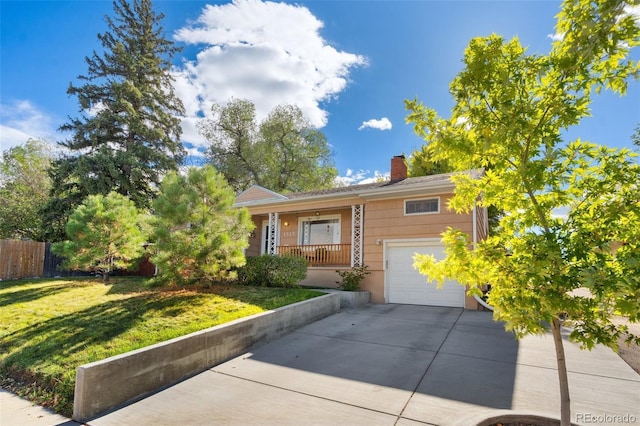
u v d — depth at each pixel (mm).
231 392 4289
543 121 2746
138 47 23875
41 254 14008
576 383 4367
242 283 10414
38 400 4109
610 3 2340
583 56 2467
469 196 3334
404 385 4391
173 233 7723
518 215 3080
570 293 2697
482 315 8703
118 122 21312
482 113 2939
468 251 2994
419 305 10422
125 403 4039
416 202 10969
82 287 9930
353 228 12086
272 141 27266
